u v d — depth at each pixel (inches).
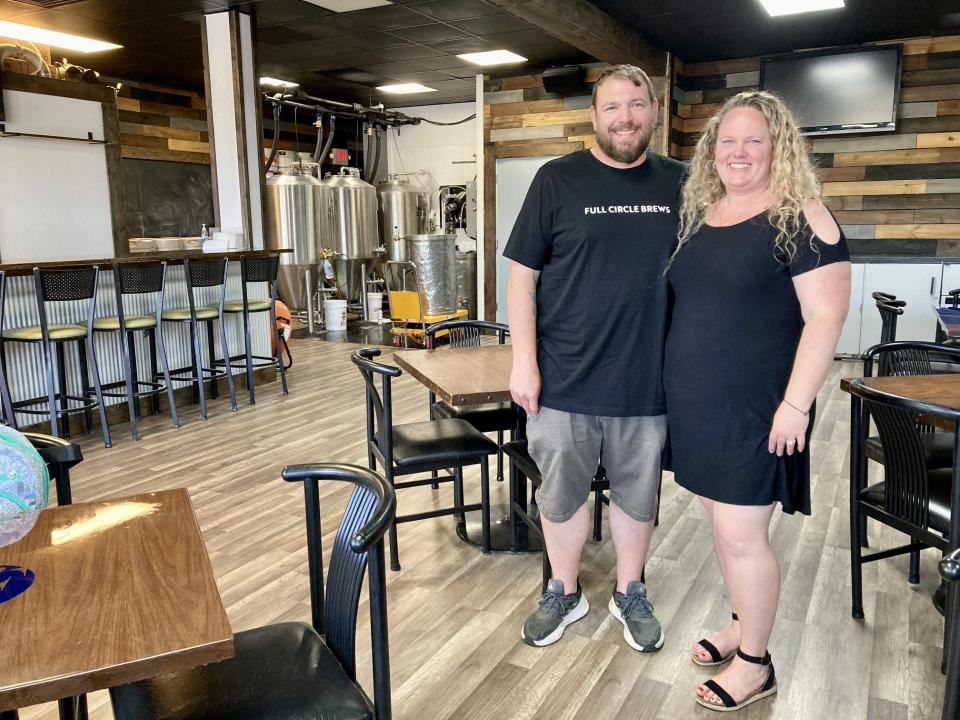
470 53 314.2
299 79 375.9
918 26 262.4
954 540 82.7
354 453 177.3
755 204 74.2
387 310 454.6
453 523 134.9
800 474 75.5
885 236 291.1
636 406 86.6
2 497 41.6
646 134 82.9
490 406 143.3
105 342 207.5
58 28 272.2
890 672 88.6
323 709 53.6
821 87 285.4
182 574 50.6
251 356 231.1
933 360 131.9
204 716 52.8
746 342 73.6
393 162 471.8
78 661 40.6
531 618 97.2
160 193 384.5
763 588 79.2
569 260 85.3
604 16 240.5
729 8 239.8
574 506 94.2
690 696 84.9
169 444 187.5
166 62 328.2
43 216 225.0
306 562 119.7
